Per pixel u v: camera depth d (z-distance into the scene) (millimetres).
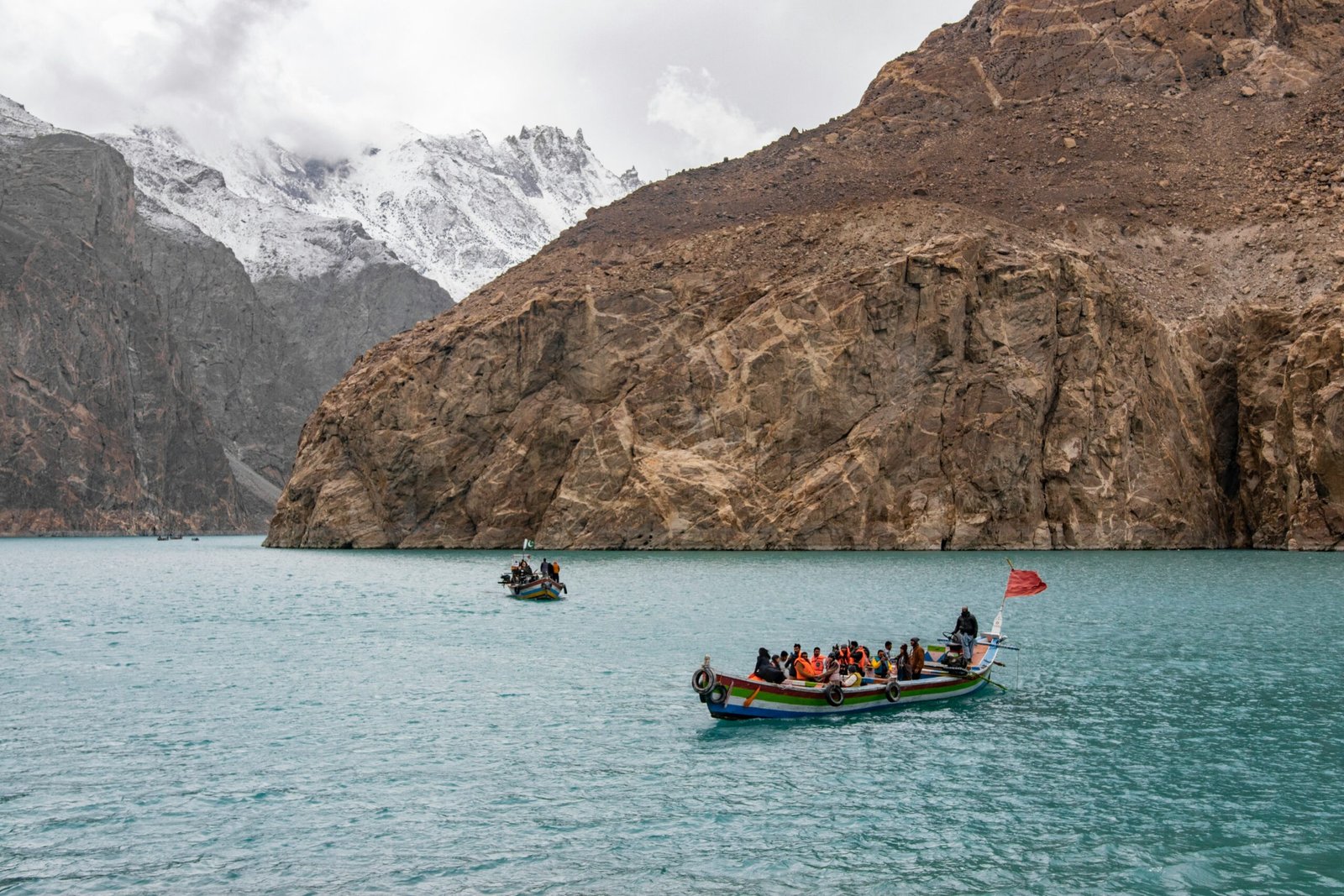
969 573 79375
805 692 34969
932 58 175500
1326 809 26281
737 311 115125
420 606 66500
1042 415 103000
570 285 125438
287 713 35938
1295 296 112188
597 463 110312
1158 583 71812
